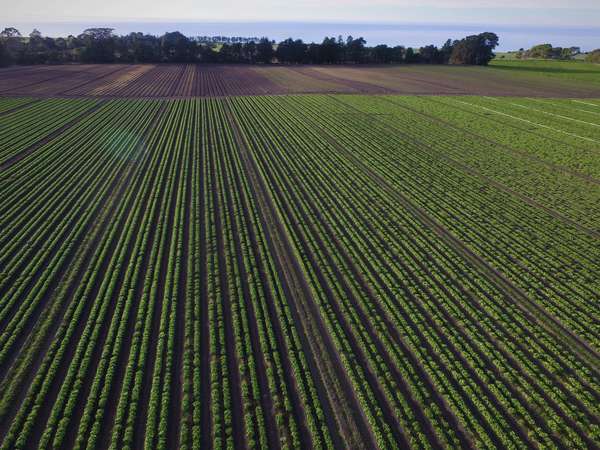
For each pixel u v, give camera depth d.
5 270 29.52
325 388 21.47
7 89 87.94
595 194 42.88
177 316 25.94
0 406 19.88
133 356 22.72
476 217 38.34
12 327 24.50
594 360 23.55
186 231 35.03
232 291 27.72
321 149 54.88
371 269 31.06
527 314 27.03
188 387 21.08
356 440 18.95
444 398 21.03
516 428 19.86
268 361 22.53
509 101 84.38
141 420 19.67
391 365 22.98
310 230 35.72
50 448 18.30
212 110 74.25
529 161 51.66
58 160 49.50
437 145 57.16
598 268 31.41
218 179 44.78
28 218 36.50
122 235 34.16
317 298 27.41
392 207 39.94
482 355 23.84
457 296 28.22
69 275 29.27
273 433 19.17
